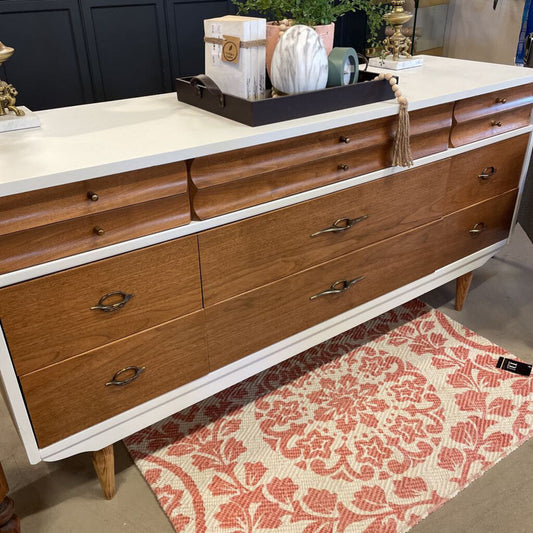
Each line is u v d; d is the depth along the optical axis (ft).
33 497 4.24
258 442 4.66
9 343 3.13
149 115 4.14
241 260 3.95
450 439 4.62
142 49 6.57
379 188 4.58
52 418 3.51
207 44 4.22
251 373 4.52
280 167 3.84
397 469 4.35
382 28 7.39
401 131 4.26
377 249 4.87
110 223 3.27
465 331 6.04
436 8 8.48
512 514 4.01
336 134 4.06
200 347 4.04
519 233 8.37
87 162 3.07
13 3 5.53
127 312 3.54
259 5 4.58
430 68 5.76
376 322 6.25
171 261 3.59
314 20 4.54
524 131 5.66
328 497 4.13
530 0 7.57
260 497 4.15
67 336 3.34
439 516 4.00
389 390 5.19
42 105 6.14
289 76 4.00
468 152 5.19
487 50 8.60
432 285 5.71
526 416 4.84
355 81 4.49
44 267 3.09
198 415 4.98
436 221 5.28
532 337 5.98
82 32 6.06
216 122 3.89
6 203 2.85
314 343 4.86
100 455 3.98
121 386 3.74
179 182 3.44
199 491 4.21
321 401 5.09
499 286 6.97
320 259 4.47
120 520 4.05
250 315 4.23
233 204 3.76
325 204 4.26
